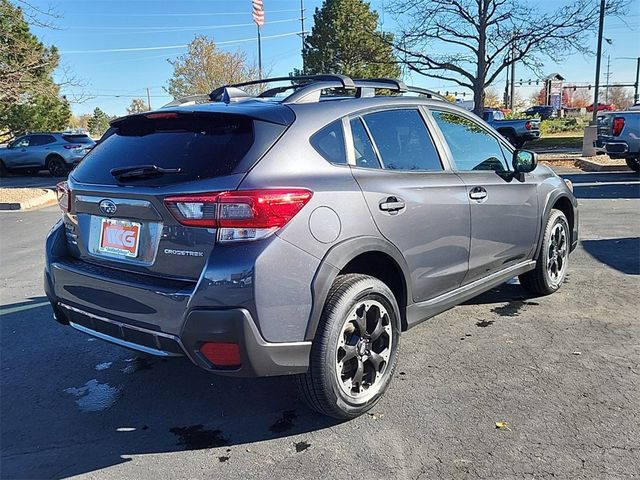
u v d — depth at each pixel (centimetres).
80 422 331
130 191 296
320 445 298
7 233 955
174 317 277
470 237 398
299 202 282
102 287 308
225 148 293
